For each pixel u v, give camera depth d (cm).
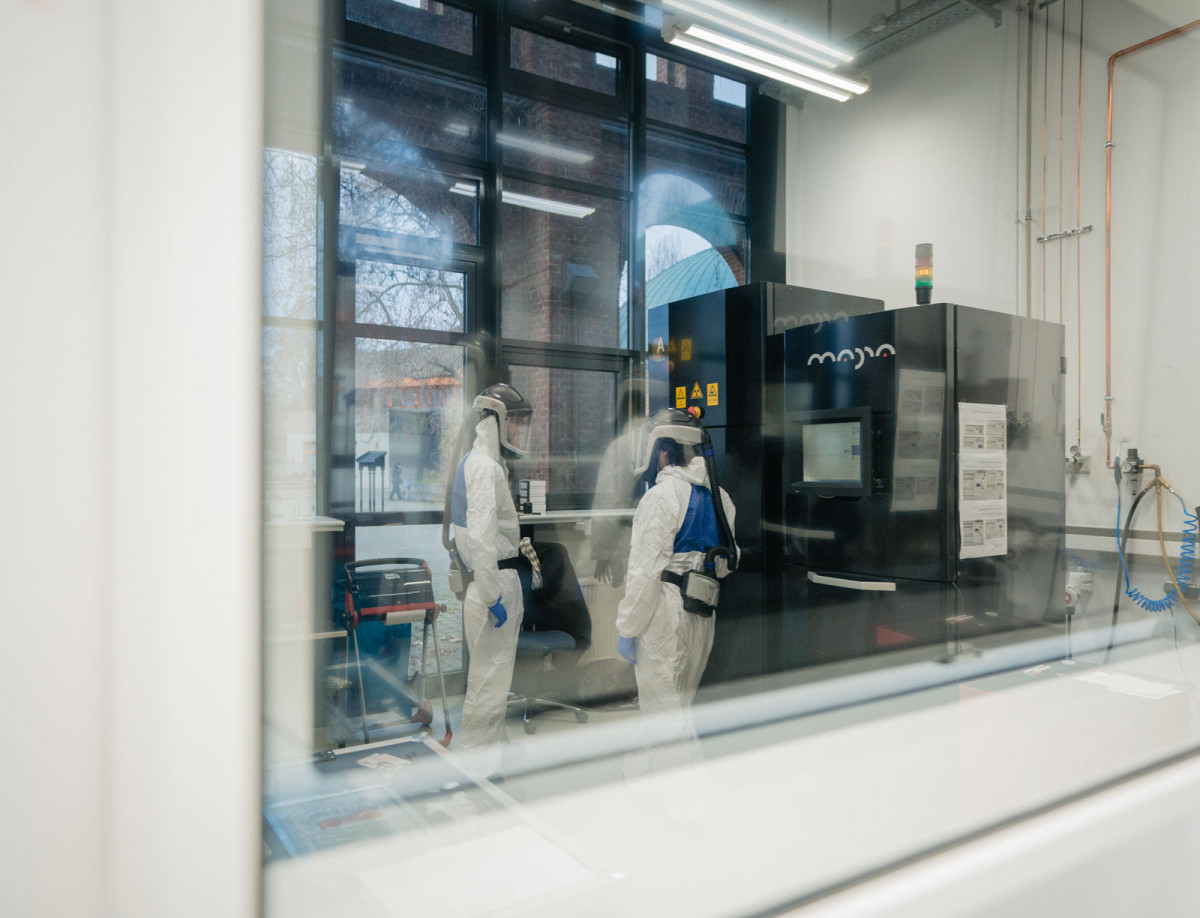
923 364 217
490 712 246
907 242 348
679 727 57
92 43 29
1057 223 287
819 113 393
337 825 40
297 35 36
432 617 262
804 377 258
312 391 35
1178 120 249
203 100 31
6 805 27
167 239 30
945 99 327
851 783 55
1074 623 229
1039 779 65
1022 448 229
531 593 307
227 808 31
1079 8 277
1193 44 244
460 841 42
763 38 295
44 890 28
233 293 32
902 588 219
